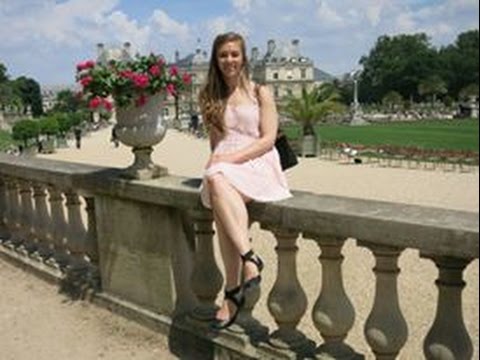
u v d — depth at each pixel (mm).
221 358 4910
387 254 3660
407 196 24000
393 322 3748
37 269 7488
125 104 5430
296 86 137500
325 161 42500
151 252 5633
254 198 4316
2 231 8523
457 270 3295
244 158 4402
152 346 5438
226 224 4262
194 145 60562
